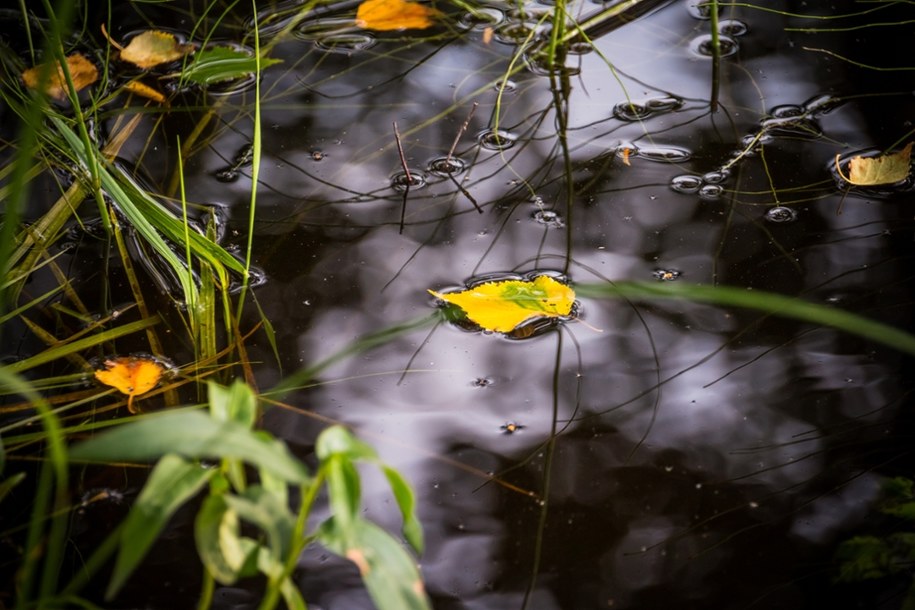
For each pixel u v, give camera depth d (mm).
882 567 940
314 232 1054
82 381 999
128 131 1104
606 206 1062
